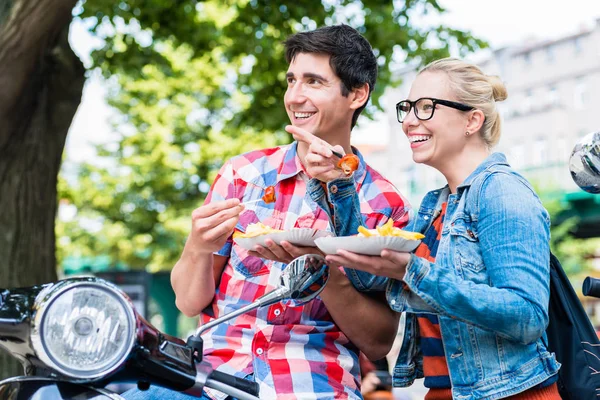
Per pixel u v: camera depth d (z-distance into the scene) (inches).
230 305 98.7
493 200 84.8
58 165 223.1
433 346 93.4
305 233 83.1
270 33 322.0
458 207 88.7
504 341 85.4
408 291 81.1
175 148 632.4
